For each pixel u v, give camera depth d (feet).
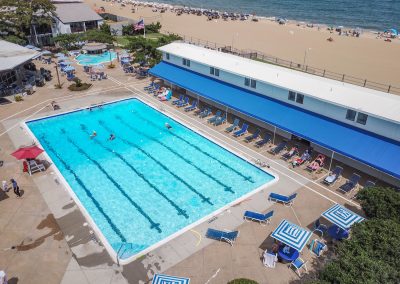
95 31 233.96
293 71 128.36
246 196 88.48
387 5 577.02
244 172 102.17
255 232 75.97
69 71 175.22
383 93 106.83
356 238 58.49
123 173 101.81
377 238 56.80
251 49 259.60
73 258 68.44
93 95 154.51
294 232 66.64
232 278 64.34
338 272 51.37
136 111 141.59
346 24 420.77
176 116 134.21
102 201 89.76
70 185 95.91
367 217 74.74
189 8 523.29
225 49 222.48
